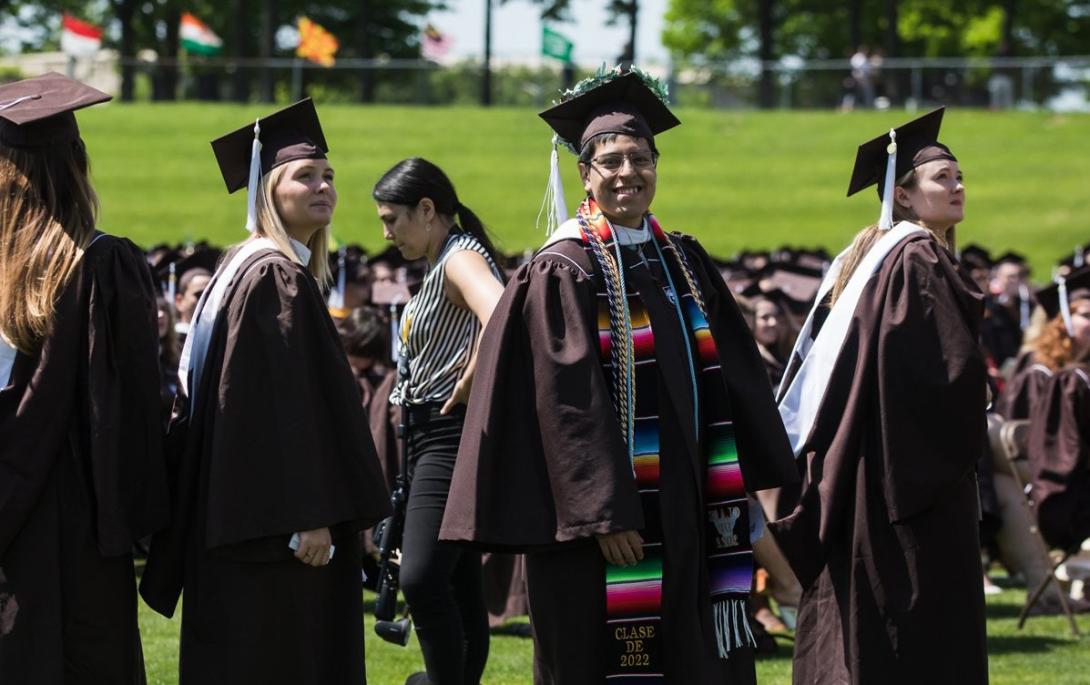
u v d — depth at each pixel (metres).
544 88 68.12
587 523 6.91
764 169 57.12
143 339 7.34
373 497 7.46
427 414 8.83
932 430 8.10
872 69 65.81
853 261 8.62
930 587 8.16
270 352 7.29
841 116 63.94
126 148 58.44
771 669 11.48
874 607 8.21
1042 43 87.19
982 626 8.26
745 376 7.59
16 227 7.29
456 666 8.72
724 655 7.27
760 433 7.50
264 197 7.72
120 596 7.35
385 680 10.89
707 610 7.27
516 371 7.27
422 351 8.88
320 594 7.55
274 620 7.38
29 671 7.09
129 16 80.50
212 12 84.75
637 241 7.48
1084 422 13.23
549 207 7.88
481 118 63.88
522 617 13.73
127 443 7.27
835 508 8.34
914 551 8.17
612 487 6.92
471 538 7.05
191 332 7.63
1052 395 13.33
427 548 8.61
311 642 7.48
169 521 7.43
